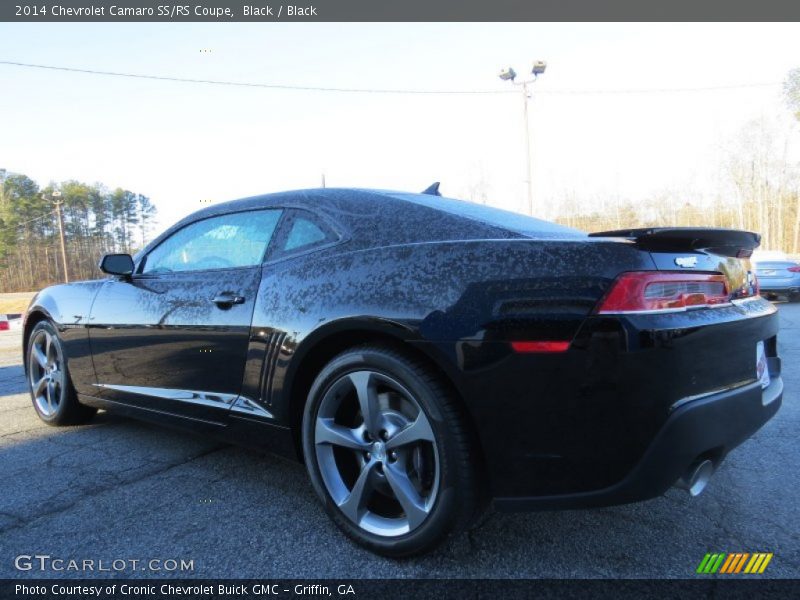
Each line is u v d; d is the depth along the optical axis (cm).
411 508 192
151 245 327
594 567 192
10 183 7475
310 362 226
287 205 262
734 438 181
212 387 261
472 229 209
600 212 5069
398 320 191
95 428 374
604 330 163
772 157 4756
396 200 239
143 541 215
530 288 175
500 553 202
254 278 250
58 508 244
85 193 8494
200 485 270
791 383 458
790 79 3231
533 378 171
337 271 219
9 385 546
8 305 3075
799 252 4812
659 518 228
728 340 184
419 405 189
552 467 172
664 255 177
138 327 298
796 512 231
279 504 247
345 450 222
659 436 163
